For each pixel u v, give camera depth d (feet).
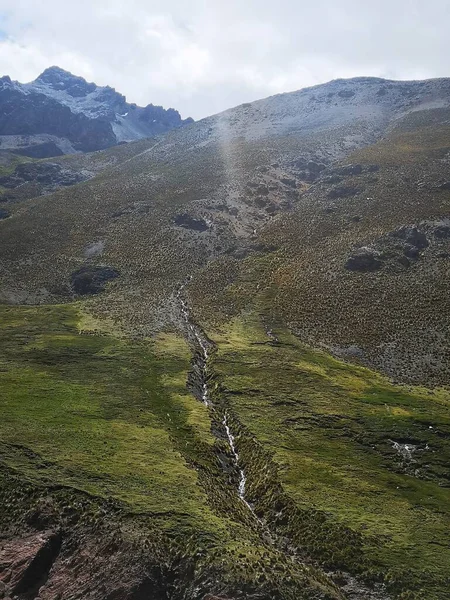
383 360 217.77
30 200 501.56
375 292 270.46
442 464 141.69
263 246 362.94
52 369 186.39
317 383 191.01
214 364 205.05
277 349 226.58
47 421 139.74
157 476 117.39
